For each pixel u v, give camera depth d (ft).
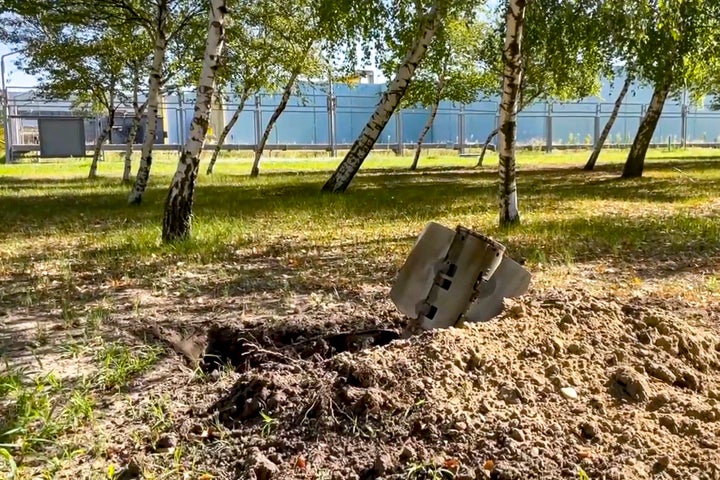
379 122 53.88
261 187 63.52
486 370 10.46
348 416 9.39
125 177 79.25
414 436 8.88
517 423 8.91
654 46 48.47
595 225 32.37
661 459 8.32
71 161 142.00
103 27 64.54
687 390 10.61
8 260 26.68
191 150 28.58
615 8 33.06
